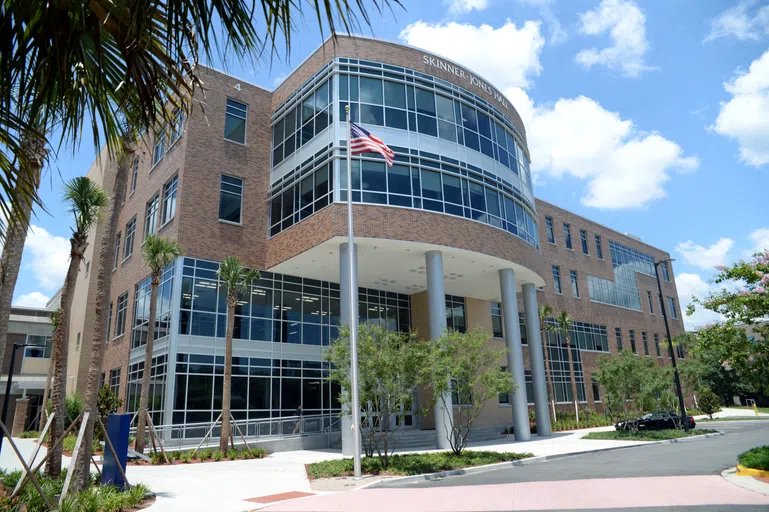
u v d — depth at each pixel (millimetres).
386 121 27969
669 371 33156
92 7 3695
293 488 14172
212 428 24281
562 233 51062
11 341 47531
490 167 31172
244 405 27344
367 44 28984
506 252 30062
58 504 10328
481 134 31422
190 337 26453
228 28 3613
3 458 20969
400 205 26672
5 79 3949
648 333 59375
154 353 27594
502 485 13641
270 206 31250
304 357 30547
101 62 3805
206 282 27750
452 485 14148
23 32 3777
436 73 30281
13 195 4309
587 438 29281
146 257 22859
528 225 33938
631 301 58469
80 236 15500
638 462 17469
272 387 28672
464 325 38344
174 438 24266
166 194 30578
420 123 28781
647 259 64500
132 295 32969
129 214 37188
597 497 11078
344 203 25828
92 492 10797
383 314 35969
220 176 29812
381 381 18141
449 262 30062
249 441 25094
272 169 31969
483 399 20906
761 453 14406
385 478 15406
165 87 4332
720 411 58875
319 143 28328
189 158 28859
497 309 42250
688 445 23562
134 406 29281
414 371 18141
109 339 36375
